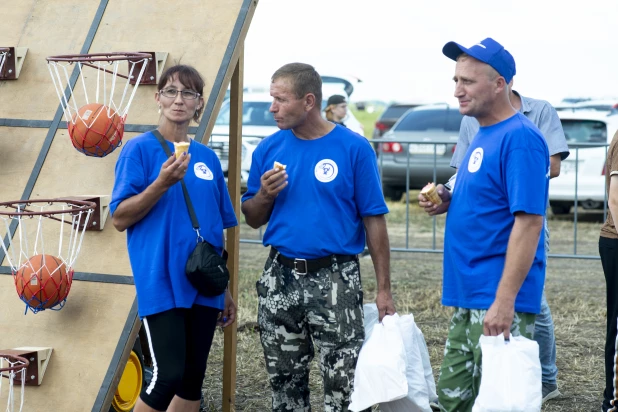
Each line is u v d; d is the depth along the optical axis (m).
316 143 3.72
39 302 3.74
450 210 3.62
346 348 3.72
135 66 4.33
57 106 4.46
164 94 3.59
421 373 3.75
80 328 3.95
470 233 3.48
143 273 3.49
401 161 14.47
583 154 13.05
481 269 3.46
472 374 3.59
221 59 4.24
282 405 3.89
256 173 3.89
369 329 3.88
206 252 3.49
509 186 3.34
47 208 4.23
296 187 3.71
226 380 4.59
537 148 3.35
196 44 4.33
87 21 4.60
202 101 3.71
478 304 3.45
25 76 4.57
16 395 3.89
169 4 4.51
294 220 3.71
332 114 9.03
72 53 4.50
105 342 3.89
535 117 4.92
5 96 4.56
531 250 3.31
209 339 3.67
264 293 3.82
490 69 3.41
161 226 3.51
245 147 12.70
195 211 3.58
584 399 5.27
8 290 4.13
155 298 3.46
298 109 3.64
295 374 3.85
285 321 3.78
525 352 3.31
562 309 7.83
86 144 3.90
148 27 4.47
